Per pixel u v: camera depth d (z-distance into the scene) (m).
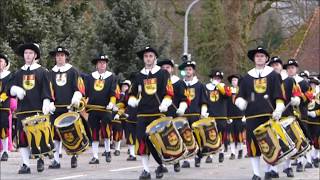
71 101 12.76
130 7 26.80
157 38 27.45
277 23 47.62
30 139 11.34
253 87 10.86
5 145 14.73
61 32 22.00
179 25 37.12
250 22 35.62
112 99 14.69
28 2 20.52
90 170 12.66
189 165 13.86
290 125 11.06
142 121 11.09
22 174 11.65
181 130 12.12
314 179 11.48
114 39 26.78
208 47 35.91
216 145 13.84
